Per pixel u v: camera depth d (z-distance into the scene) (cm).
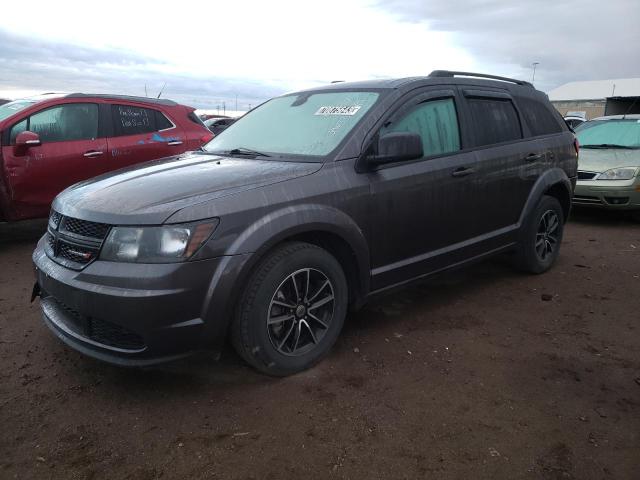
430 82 389
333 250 332
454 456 239
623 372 316
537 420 266
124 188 294
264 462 234
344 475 227
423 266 374
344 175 319
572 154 522
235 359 326
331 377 306
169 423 262
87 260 269
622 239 668
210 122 1633
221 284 262
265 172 305
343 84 407
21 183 567
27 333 364
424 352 340
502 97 451
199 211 261
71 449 242
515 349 346
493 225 432
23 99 636
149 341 255
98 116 631
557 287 472
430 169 365
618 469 231
